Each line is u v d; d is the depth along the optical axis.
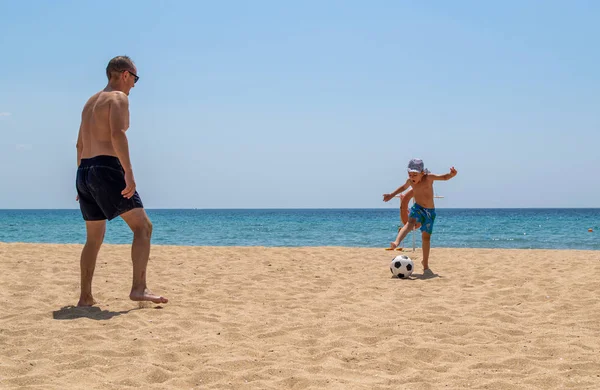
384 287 7.15
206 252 11.62
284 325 5.00
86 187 5.55
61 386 3.34
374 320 5.20
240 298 6.35
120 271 8.36
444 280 7.73
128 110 5.55
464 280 7.71
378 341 4.53
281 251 11.93
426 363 3.96
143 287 5.79
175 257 10.58
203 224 50.56
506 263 9.73
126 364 3.79
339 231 34.22
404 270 7.95
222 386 3.39
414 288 7.05
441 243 22.75
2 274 7.78
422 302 6.13
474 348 4.28
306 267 9.18
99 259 9.77
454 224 48.59
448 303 6.05
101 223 5.81
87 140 5.57
